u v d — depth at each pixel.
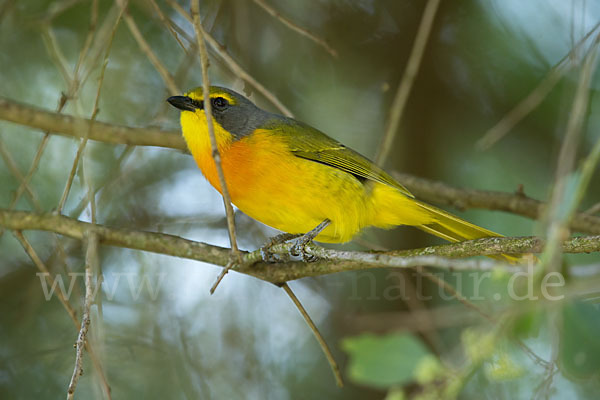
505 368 4.04
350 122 12.48
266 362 11.18
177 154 12.18
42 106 11.27
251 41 11.61
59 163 11.23
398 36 12.48
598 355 4.54
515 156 12.05
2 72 11.14
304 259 8.99
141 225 11.74
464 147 12.34
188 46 9.86
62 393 10.23
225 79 10.71
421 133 12.59
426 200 12.42
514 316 4.12
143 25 11.37
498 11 11.55
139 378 10.50
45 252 11.18
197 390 10.45
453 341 10.27
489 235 9.37
